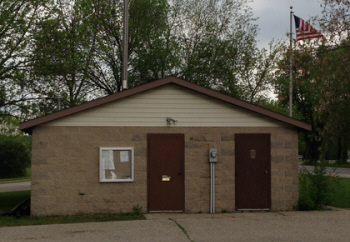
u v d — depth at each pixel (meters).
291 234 8.30
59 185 10.74
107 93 25.28
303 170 12.95
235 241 7.68
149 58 24.11
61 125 10.85
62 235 8.27
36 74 16.66
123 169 11.03
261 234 8.28
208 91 11.22
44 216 10.59
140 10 24.73
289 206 11.60
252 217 10.32
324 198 12.01
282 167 11.60
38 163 10.70
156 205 11.11
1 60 16.14
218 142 11.41
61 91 18.12
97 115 11.01
